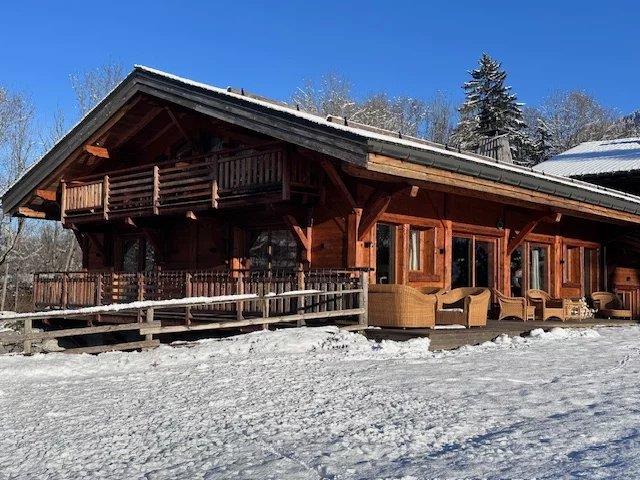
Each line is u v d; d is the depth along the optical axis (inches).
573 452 208.1
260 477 192.9
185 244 727.7
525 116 2635.3
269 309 568.1
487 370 370.6
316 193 577.6
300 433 241.6
